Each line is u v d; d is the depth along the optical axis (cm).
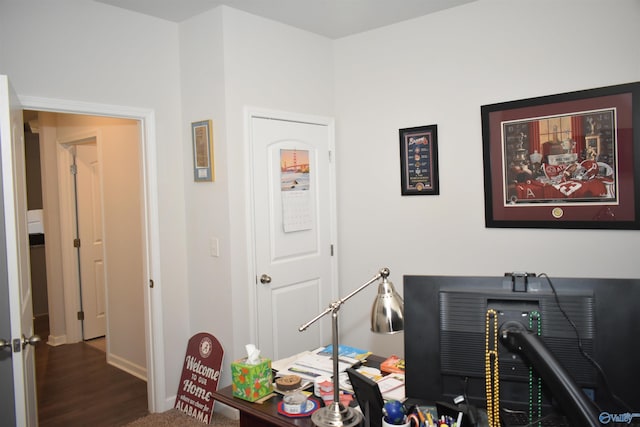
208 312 325
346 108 373
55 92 275
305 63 353
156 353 325
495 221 303
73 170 477
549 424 121
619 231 264
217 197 312
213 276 319
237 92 308
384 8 312
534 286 127
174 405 335
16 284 198
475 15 305
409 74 337
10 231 197
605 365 118
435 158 326
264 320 327
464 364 130
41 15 269
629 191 259
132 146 379
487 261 310
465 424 134
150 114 318
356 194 372
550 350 115
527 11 286
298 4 301
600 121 265
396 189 349
